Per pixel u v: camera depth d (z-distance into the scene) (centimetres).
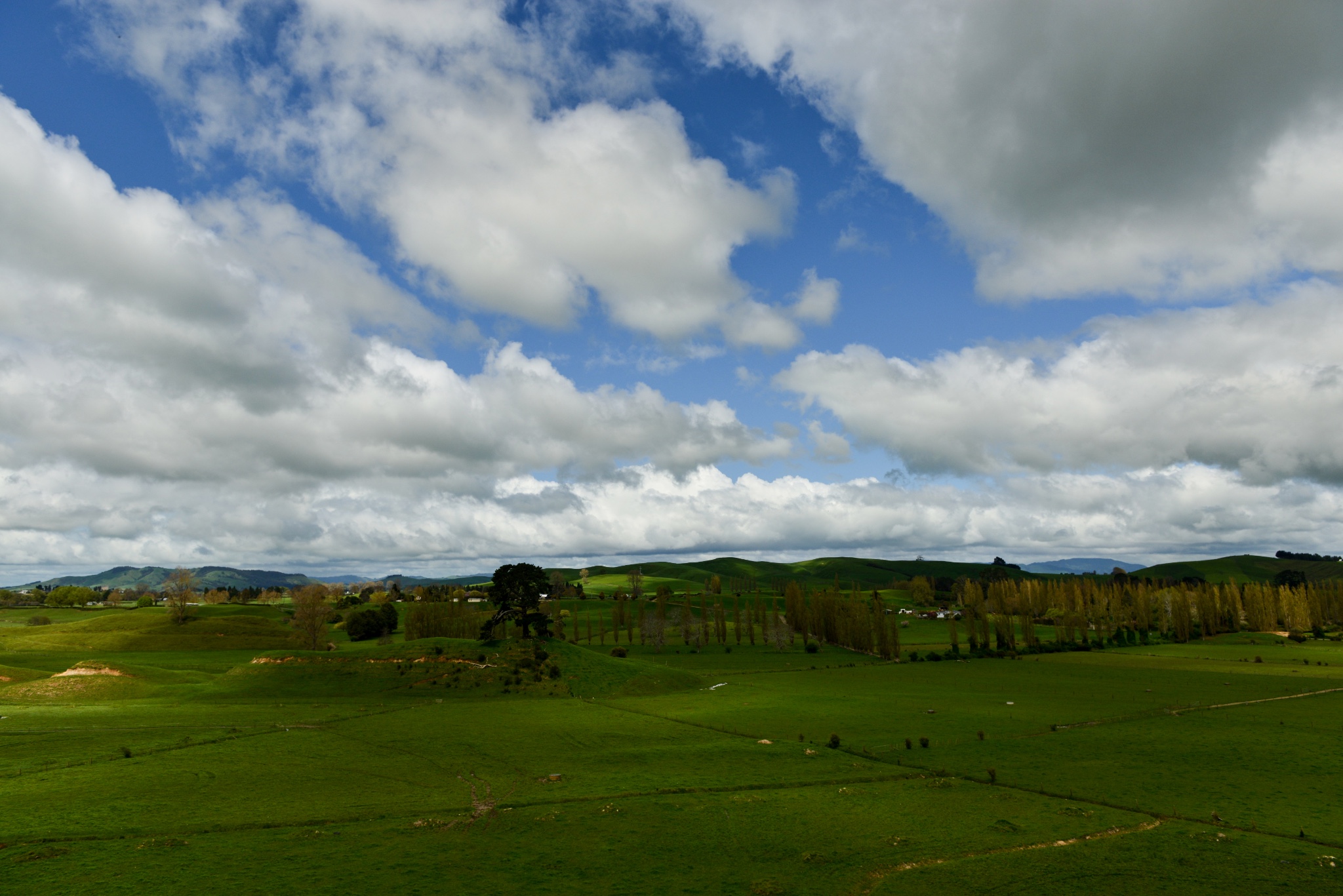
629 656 16875
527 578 13938
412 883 3716
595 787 5681
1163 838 4450
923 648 19062
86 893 3544
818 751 6950
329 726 8338
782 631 19338
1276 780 5850
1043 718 8794
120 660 14200
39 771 6031
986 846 4328
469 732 8044
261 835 4450
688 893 3631
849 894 3647
